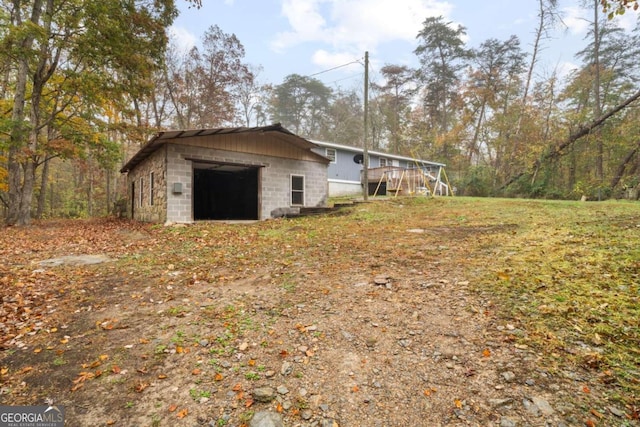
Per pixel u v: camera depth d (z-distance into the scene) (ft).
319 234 25.73
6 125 38.14
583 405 6.38
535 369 7.50
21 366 8.66
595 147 63.10
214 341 9.62
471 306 10.68
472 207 35.01
